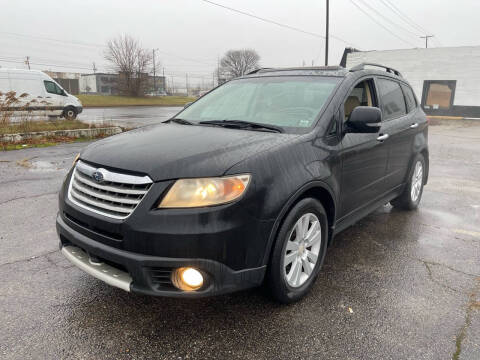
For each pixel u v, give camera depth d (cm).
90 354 224
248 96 365
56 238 386
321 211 291
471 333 248
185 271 223
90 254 244
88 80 8475
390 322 259
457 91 2370
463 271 336
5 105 1104
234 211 224
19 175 652
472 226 452
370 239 407
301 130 297
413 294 296
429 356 226
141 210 220
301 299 285
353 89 351
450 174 753
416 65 2484
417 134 471
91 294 286
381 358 224
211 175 225
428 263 351
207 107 377
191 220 217
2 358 219
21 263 331
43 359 219
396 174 429
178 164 229
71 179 269
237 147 255
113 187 234
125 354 224
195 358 222
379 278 321
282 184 248
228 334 243
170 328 248
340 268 338
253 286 244
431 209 519
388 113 412
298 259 278
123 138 290
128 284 229
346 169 318
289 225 257
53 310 265
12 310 264
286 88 354
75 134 1128
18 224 421
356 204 351
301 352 229
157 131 309
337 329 250
